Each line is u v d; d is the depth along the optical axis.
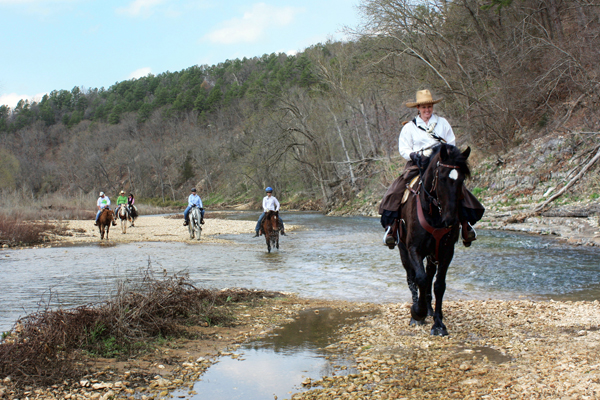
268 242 16.16
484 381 4.37
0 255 16.42
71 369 4.70
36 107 174.00
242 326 6.67
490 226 21.12
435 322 6.03
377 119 39.91
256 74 112.25
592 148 21.92
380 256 14.42
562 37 25.81
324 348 5.62
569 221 18.89
